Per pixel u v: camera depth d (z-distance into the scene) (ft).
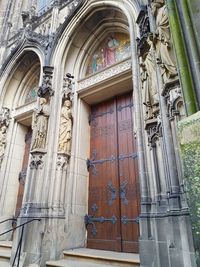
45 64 27.58
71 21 28.68
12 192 30.83
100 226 21.85
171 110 13.32
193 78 7.10
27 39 33.45
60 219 20.51
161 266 12.39
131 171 21.91
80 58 29.43
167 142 13.33
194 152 4.68
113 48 27.99
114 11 25.96
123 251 19.39
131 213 20.40
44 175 21.90
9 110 34.83
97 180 24.16
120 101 25.93
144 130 17.16
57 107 25.04
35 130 24.00
